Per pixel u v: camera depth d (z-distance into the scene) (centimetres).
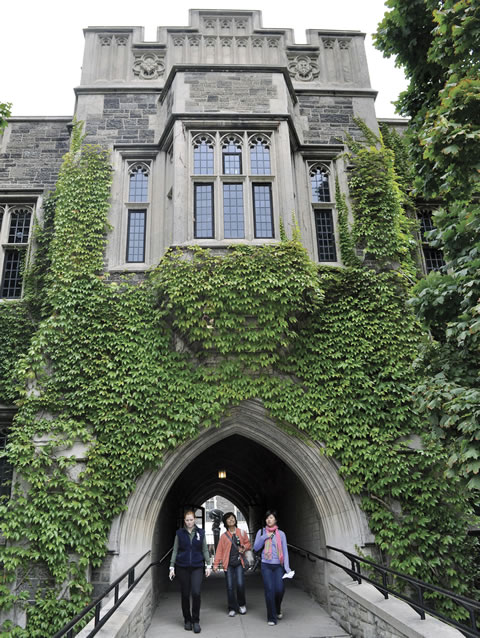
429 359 648
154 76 1075
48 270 968
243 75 991
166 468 818
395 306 905
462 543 789
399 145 1131
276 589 753
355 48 1131
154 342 855
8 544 756
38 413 819
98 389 827
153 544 895
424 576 765
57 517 765
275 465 1329
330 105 1070
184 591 709
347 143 1037
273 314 836
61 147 1130
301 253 863
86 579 745
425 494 800
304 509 1037
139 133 1027
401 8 700
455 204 626
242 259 852
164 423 816
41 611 727
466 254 607
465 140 550
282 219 905
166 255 868
